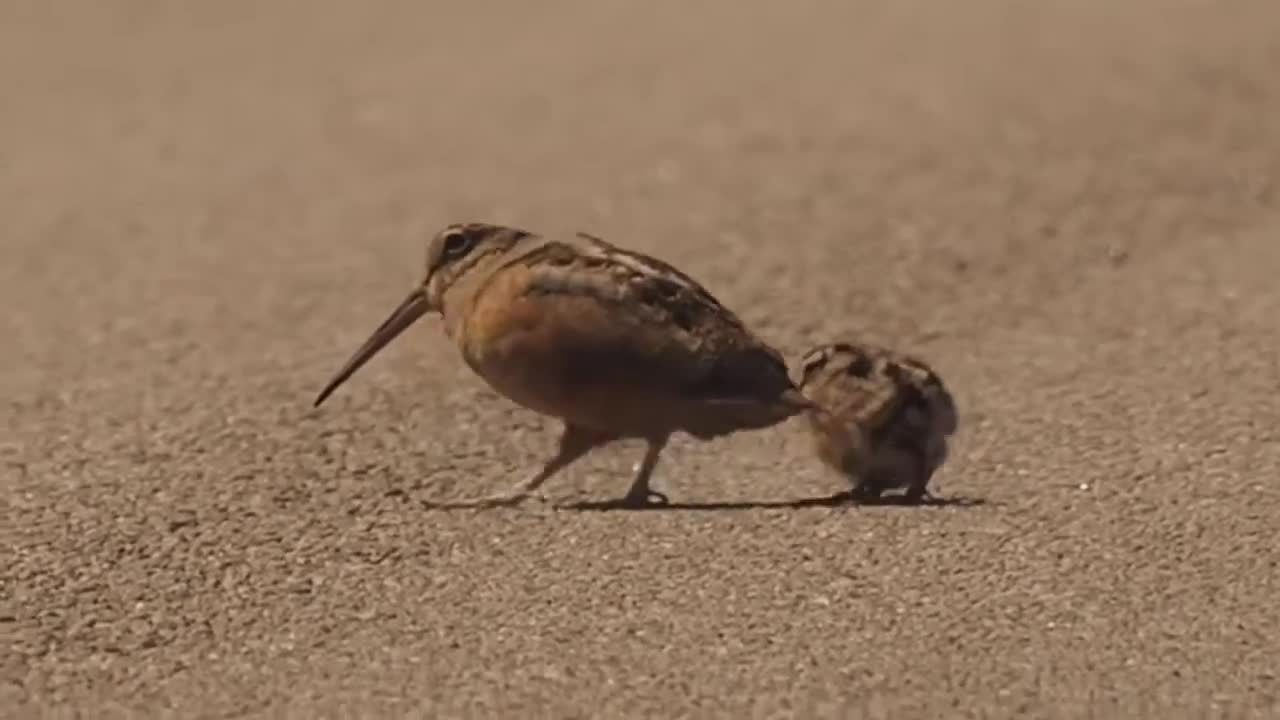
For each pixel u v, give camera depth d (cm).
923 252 2545
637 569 1433
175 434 1812
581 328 1546
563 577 1420
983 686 1213
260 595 1403
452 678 1245
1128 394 1936
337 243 2705
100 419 1872
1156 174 2967
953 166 3033
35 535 1517
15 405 1931
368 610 1371
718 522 1546
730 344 1553
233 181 3125
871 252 2545
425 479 1694
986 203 2805
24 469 1702
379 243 2695
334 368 2062
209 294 2438
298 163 3241
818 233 2648
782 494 1644
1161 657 1258
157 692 1238
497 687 1227
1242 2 4409
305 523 1559
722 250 2569
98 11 4712
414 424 1853
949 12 4512
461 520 1571
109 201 3000
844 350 1627
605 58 4078
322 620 1355
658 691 1213
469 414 1883
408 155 3281
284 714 1197
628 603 1365
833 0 4778
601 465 1744
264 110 3681
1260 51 3838
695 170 3067
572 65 4009
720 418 1559
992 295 2361
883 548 1470
